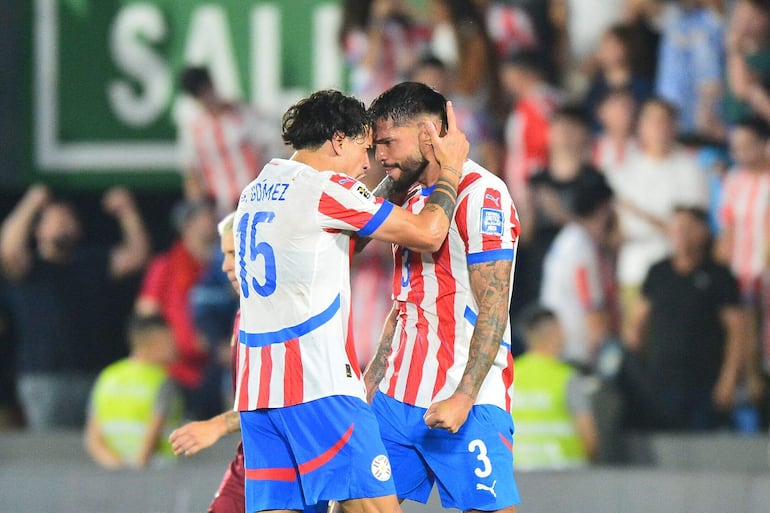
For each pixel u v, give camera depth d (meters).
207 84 32.38
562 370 23.00
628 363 27.97
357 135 12.16
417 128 12.30
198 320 29.61
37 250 31.44
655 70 30.53
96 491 21.23
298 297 11.77
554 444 22.78
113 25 33.00
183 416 28.69
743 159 29.27
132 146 32.81
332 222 11.69
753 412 27.89
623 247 29.39
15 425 29.80
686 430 27.62
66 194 32.84
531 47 30.83
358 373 12.01
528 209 29.42
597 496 19.78
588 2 30.97
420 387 12.46
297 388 11.76
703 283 27.78
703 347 27.72
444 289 12.34
